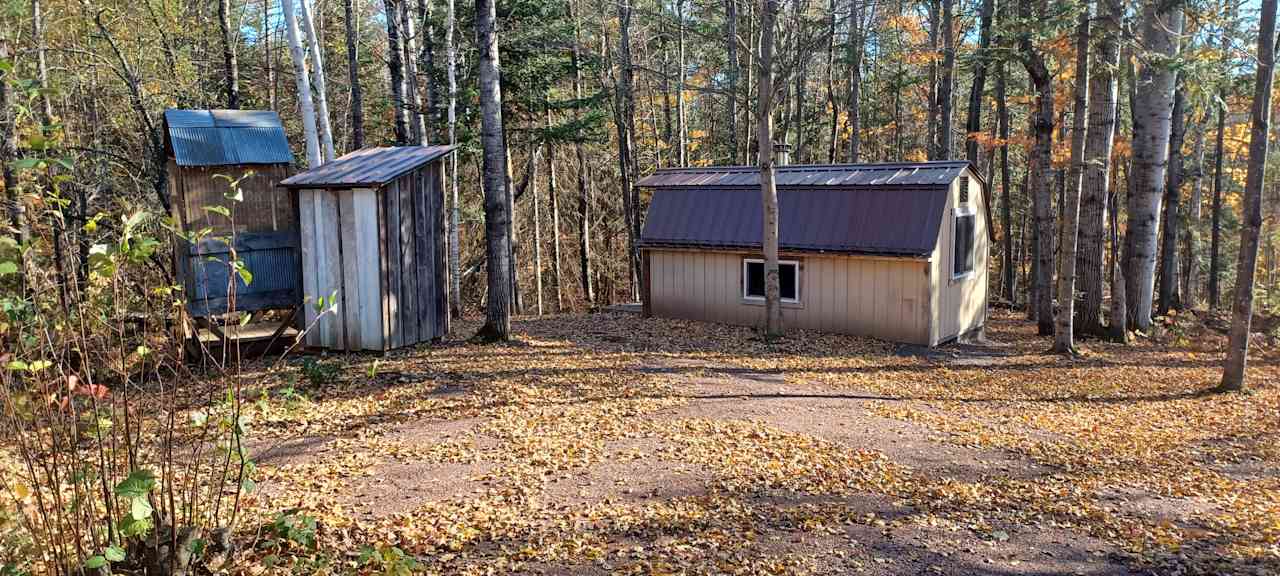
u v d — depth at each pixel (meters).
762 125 15.93
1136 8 14.68
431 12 22.80
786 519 7.22
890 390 12.92
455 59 22.44
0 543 4.29
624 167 28.38
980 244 19.09
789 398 11.96
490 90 14.29
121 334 4.57
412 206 14.06
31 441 4.65
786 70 15.88
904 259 16.28
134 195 16.86
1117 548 6.79
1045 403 12.48
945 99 22.45
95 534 4.30
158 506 5.55
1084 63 14.80
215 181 13.05
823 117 36.78
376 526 6.79
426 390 11.38
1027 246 42.16
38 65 14.08
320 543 6.32
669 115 33.28
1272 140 32.25
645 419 10.38
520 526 6.89
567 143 28.48
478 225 31.78
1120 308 18.77
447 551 6.38
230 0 22.42
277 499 7.29
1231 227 34.69
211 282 12.83
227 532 5.38
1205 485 8.59
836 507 7.56
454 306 22.12
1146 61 13.88
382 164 14.05
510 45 22.94
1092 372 14.88
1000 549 6.72
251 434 9.34
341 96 28.64
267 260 13.47
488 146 14.47
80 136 15.84
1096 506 7.84
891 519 7.31
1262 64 12.19
